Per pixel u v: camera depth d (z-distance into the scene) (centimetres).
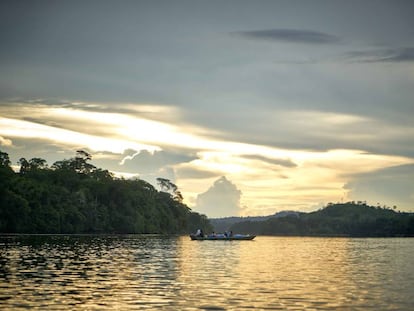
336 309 3778
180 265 7150
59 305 3778
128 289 4597
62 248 10225
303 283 5225
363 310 3747
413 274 6200
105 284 4891
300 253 11206
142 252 9981
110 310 3647
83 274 5653
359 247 15012
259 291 4603
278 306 3875
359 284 5166
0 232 17825
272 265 7525
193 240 19188
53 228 19162
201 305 3875
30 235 17262
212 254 10088
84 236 18262
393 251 12325
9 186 18000
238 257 9331
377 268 7081
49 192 19662
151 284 4956
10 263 6631
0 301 3872
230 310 3703
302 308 3806
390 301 4122
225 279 5488
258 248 13625
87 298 4094
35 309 3619
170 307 3781
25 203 17725
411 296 4372
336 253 11300
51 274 5562
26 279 5091
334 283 5244
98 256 8412
